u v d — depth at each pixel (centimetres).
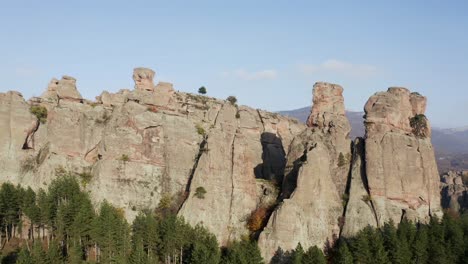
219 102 18938
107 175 14962
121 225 13338
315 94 17062
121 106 15888
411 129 15900
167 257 13212
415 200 14862
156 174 15612
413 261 12700
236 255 12238
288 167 15375
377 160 14812
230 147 15450
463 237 13512
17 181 14750
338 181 15350
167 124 16262
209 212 14500
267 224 13850
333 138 15912
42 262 11506
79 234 12925
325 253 13738
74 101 16062
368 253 12588
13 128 15175
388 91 16000
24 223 13925
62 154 15238
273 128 19512
